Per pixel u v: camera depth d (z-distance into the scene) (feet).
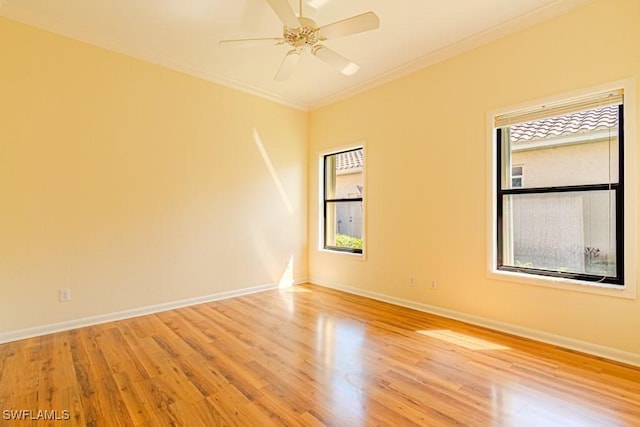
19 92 9.02
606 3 7.87
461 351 8.38
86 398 6.30
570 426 5.50
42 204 9.38
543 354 8.16
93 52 10.22
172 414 5.82
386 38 10.17
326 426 5.50
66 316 9.79
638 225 7.54
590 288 8.13
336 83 13.62
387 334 9.53
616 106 8.00
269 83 13.70
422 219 11.72
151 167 11.43
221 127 13.25
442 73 11.09
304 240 16.47
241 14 9.00
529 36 9.07
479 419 5.68
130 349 8.48
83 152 10.05
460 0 8.41
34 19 9.14
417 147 11.85
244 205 14.03
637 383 6.79
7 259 8.87
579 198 8.64
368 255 13.69
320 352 8.34
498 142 10.00
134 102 11.03
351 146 14.38
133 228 11.05
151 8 8.75
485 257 10.09
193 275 12.51
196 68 12.26
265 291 14.65
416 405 6.09
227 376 7.13
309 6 8.61
